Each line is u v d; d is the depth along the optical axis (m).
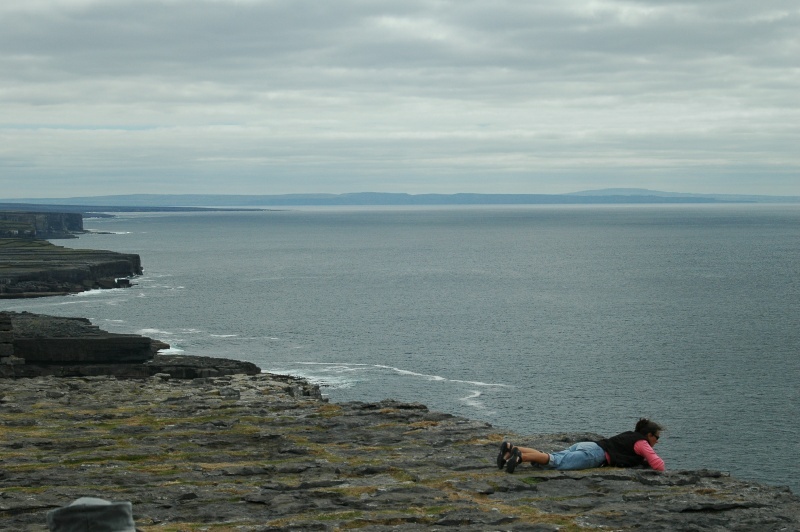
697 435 53.62
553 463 13.63
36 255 170.25
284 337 92.88
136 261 171.50
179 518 11.05
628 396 64.12
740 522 10.56
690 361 77.38
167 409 20.89
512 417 58.44
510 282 155.50
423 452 15.14
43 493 12.22
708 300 123.31
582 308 116.69
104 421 19.12
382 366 76.00
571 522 10.55
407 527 10.42
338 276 169.50
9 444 16.05
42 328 69.06
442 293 137.62
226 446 16.12
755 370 73.12
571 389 66.62
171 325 101.69
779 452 49.97
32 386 28.80
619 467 13.94
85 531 6.81
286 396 28.53
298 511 11.30
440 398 63.84
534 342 88.88
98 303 123.50
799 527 10.42
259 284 153.00
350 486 12.59
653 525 10.42
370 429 17.42
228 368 49.78
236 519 11.00
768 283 146.50
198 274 174.12
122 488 12.57
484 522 10.59
